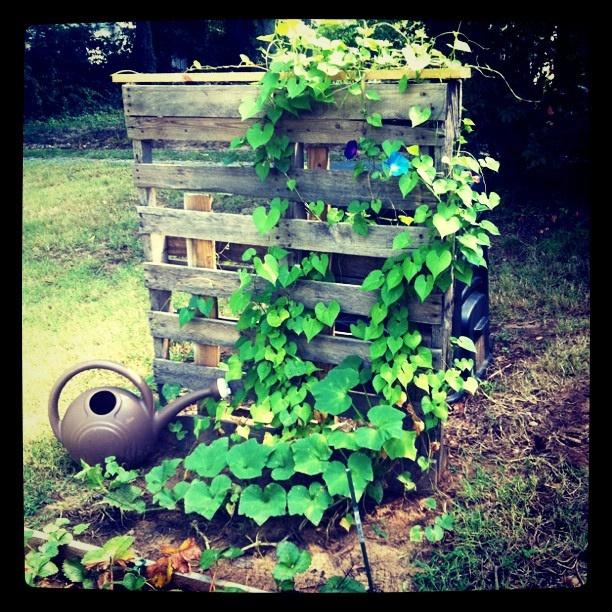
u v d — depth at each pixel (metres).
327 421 3.46
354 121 3.14
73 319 5.30
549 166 6.71
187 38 15.45
